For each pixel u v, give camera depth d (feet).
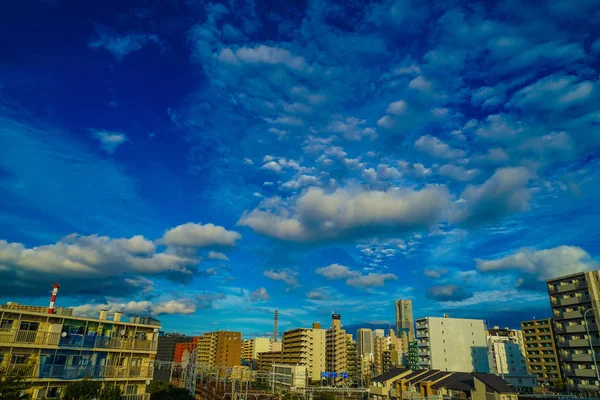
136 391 145.59
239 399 288.30
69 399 116.47
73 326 133.59
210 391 351.05
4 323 117.50
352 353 539.29
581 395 204.85
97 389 123.24
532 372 355.56
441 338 323.57
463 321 333.21
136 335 152.35
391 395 236.02
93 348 134.62
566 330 240.53
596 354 220.02
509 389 172.35
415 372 248.32
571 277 244.63
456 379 204.44
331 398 280.92
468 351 325.62
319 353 477.36
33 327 122.93
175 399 209.97
